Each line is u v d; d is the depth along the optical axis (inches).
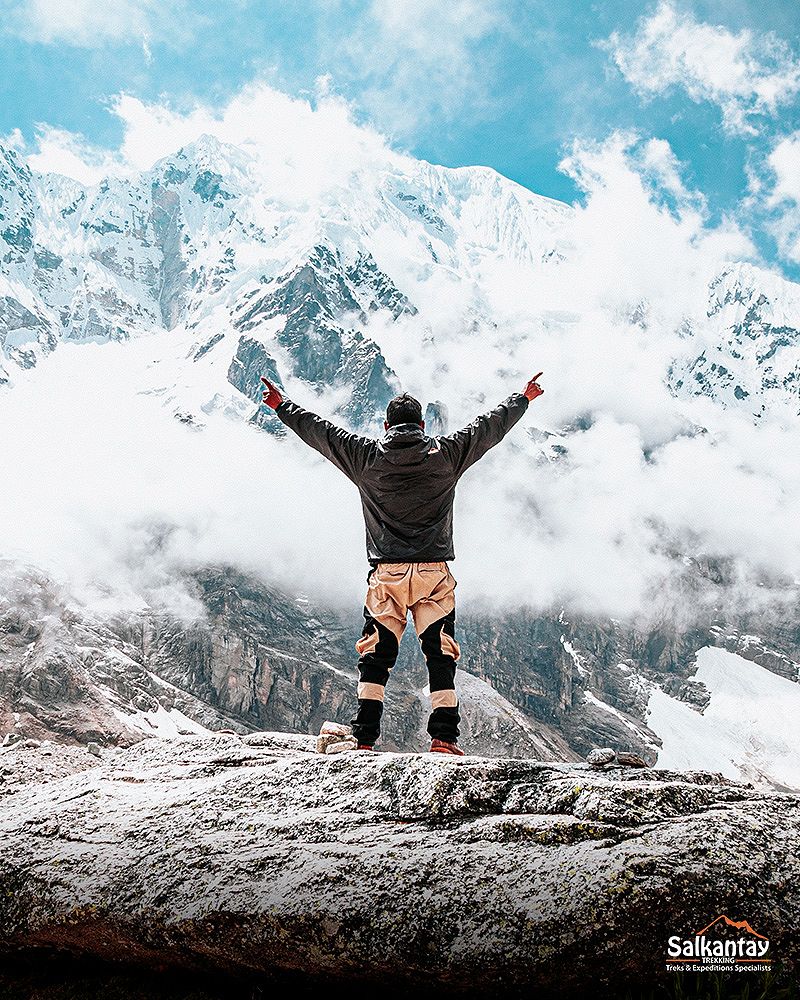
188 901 155.7
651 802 157.5
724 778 181.8
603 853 145.3
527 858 148.0
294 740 234.5
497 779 168.2
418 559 242.1
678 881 139.6
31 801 199.9
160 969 165.2
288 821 166.4
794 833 153.5
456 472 248.5
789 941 137.1
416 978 142.6
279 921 148.2
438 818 161.0
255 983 158.2
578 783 162.4
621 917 137.1
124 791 196.1
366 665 238.4
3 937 169.3
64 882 167.0
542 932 138.2
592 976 137.0
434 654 240.7
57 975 173.5
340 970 146.7
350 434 252.5
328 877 151.6
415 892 146.2
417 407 256.4
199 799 181.2
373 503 248.2
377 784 173.2
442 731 233.6
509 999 140.4
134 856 167.9
